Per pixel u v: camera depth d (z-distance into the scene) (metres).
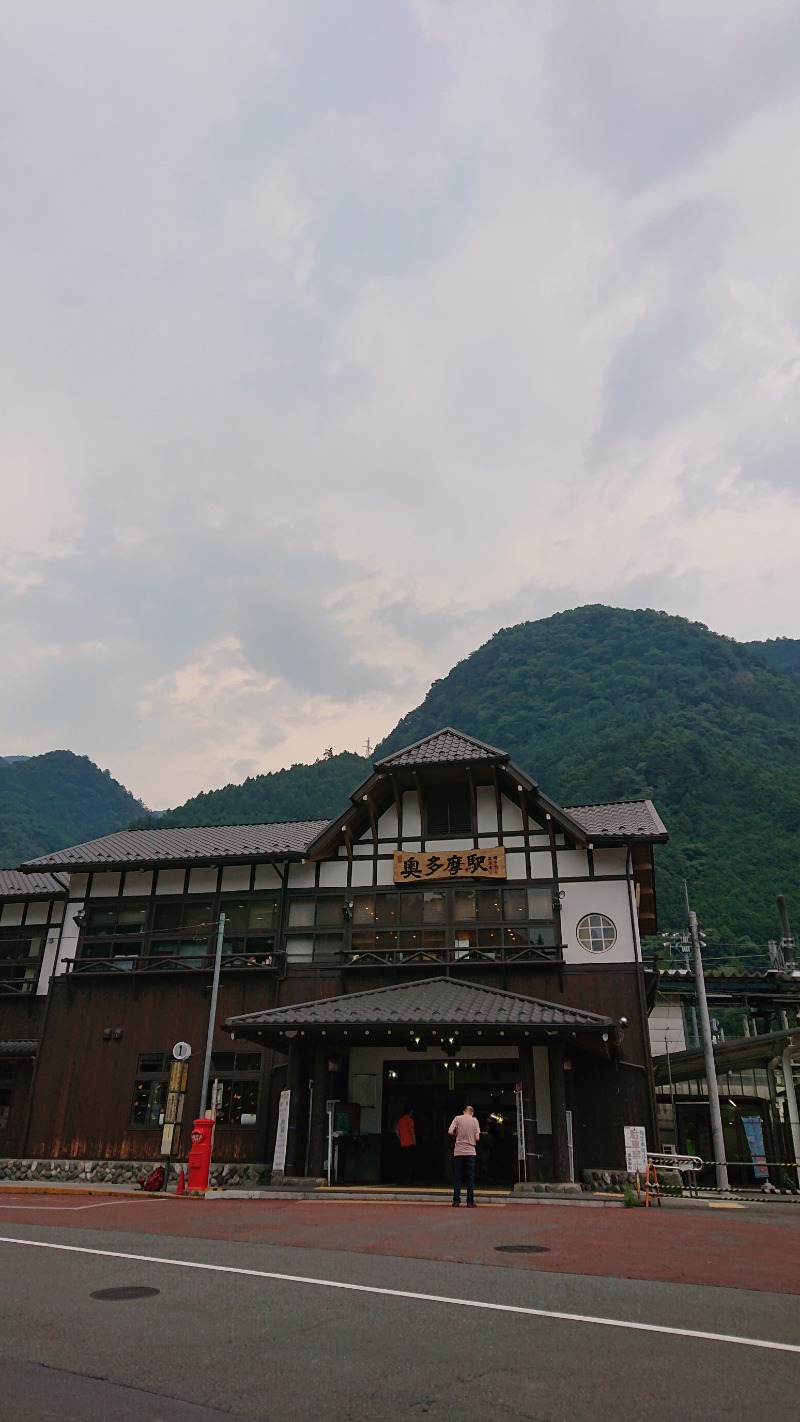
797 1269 7.83
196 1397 4.21
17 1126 24.44
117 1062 23.69
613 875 22.61
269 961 23.44
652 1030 36.12
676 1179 19.70
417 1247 8.84
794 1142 23.52
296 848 24.45
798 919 55.78
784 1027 32.31
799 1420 3.94
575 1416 3.99
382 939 23.30
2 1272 7.31
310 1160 17.50
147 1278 7.04
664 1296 6.52
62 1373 4.56
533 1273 7.41
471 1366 4.70
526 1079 17.86
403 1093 21.09
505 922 22.64
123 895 25.69
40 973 25.88
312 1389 4.33
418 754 24.22
